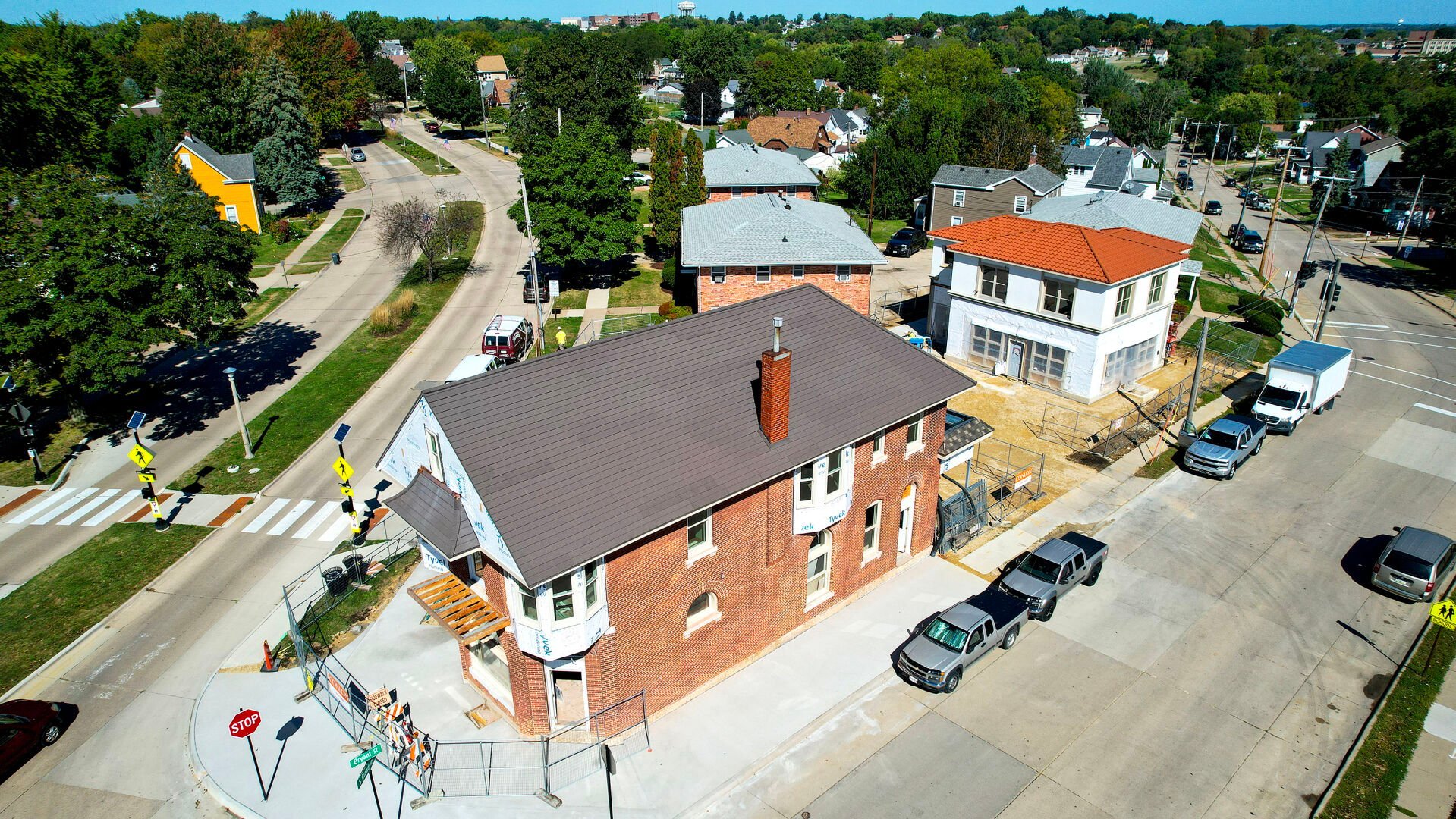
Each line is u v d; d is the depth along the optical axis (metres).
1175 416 39.94
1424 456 36.19
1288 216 94.81
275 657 24.11
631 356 22.36
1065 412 40.19
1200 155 141.75
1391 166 88.62
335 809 18.94
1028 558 26.55
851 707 22.22
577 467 19.22
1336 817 18.83
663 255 67.50
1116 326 40.34
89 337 34.25
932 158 87.06
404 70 159.88
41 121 71.25
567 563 17.28
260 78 79.88
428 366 46.53
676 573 20.50
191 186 42.66
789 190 69.44
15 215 35.72
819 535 24.92
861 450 24.08
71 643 25.06
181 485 34.44
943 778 19.98
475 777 19.73
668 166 63.47
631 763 20.34
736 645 23.19
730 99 169.00
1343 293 63.59
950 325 46.69
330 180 90.81
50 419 40.22
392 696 22.36
